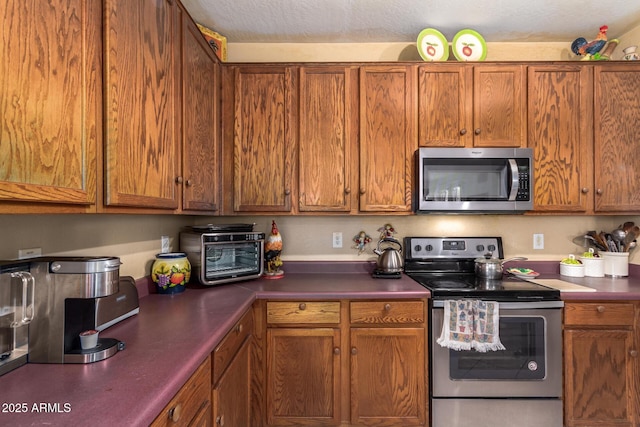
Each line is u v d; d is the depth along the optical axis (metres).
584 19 2.06
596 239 2.25
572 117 2.01
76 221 1.24
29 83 0.69
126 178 1.02
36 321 0.88
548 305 1.71
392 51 2.35
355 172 2.04
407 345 1.75
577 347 1.74
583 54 2.14
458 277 2.12
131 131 1.05
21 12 0.67
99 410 0.66
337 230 2.36
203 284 1.79
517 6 1.93
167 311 1.36
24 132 0.68
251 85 2.03
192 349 0.97
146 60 1.15
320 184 2.03
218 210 1.97
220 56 2.06
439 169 1.95
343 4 1.90
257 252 2.02
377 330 1.75
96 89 0.90
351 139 2.04
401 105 2.02
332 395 1.74
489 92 2.01
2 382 0.77
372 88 2.03
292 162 2.04
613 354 1.74
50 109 0.75
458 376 1.73
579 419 1.73
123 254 1.52
